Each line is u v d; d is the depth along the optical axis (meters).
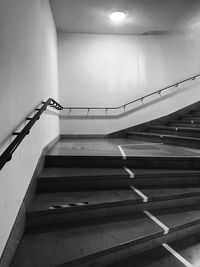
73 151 2.73
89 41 4.41
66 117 4.45
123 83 4.54
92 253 1.28
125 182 2.12
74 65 4.39
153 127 4.39
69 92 4.41
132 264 1.39
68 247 1.32
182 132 3.55
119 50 4.49
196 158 2.36
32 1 1.90
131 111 4.61
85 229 1.54
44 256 1.23
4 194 1.13
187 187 2.13
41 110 1.82
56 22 3.86
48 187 1.97
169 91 4.66
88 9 3.39
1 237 1.08
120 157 2.39
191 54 4.66
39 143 2.10
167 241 1.64
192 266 1.38
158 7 3.38
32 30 1.88
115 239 1.43
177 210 1.90
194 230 1.79
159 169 2.33
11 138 1.28
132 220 1.70
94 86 4.47
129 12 3.53
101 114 4.54
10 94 1.26
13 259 1.20
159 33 4.50
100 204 1.70
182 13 3.60
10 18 1.27
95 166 2.39
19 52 1.46
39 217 1.55
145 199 1.85
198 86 4.70
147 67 4.57
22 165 1.48
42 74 2.39
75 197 1.81
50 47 3.15
